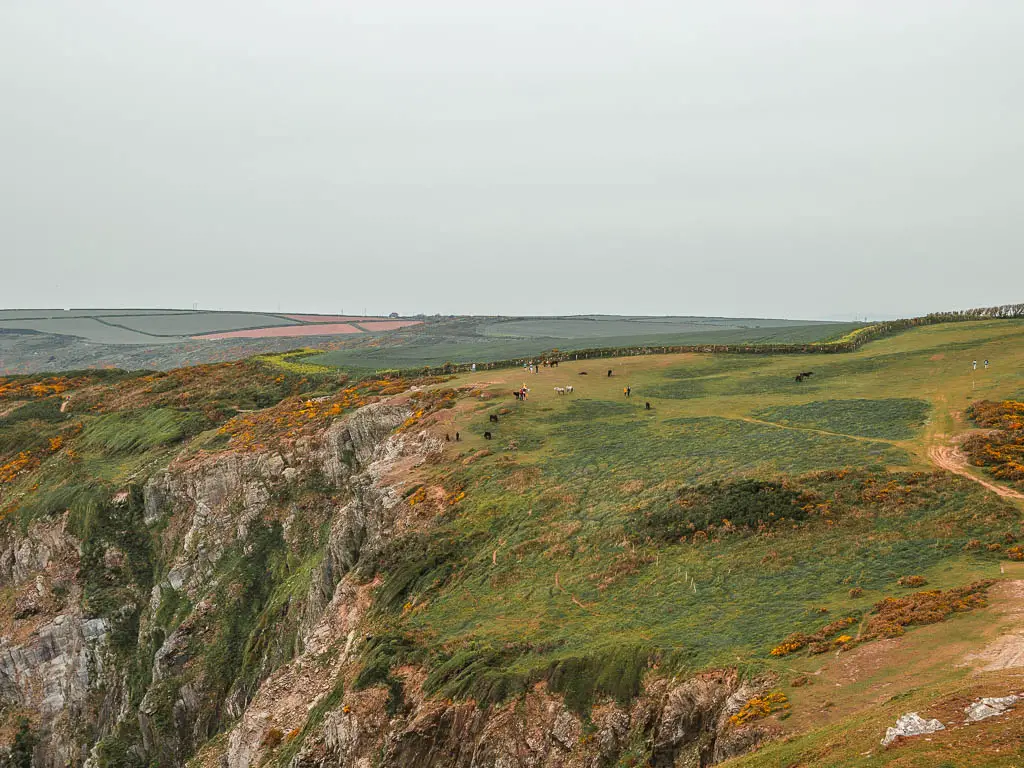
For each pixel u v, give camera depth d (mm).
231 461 81812
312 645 51375
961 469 44719
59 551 81938
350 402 88750
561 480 56094
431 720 33344
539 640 35562
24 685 73875
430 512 56656
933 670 23625
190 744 63156
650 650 30984
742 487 46281
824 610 31406
